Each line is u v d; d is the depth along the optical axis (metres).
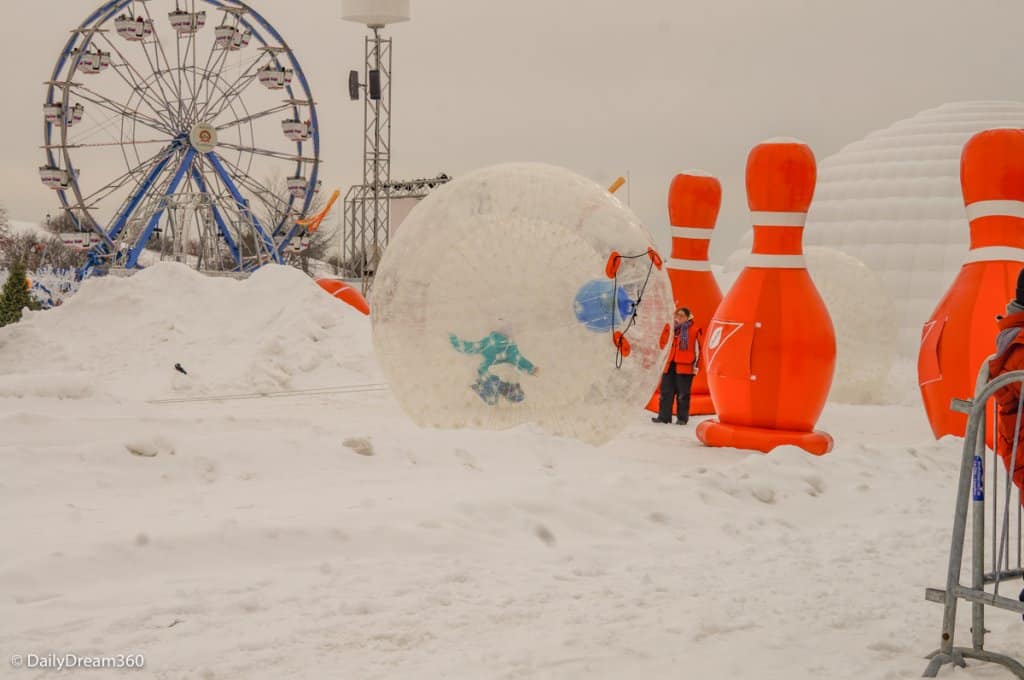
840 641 4.53
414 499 6.90
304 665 4.07
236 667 4.03
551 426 10.80
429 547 5.88
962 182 12.30
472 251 10.70
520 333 10.61
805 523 7.45
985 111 31.09
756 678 4.04
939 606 5.10
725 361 12.05
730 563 5.94
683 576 5.58
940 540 6.71
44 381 11.13
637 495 7.36
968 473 4.27
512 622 4.65
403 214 36.16
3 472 7.11
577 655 4.23
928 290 27.48
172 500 6.84
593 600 5.02
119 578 5.12
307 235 42.91
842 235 28.98
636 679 3.99
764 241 12.16
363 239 32.97
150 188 40.66
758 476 8.31
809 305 11.93
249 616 4.63
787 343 11.74
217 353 17.62
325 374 16.94
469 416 10.88
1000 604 4.07
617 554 6.10
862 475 8.91
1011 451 4.37
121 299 19.59
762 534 6.92
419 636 4.43
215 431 9.57
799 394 11.78
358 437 8.65
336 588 5.05
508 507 6.69
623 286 10.64
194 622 4.52
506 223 10.66
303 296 19.23
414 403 11.12
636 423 13.95
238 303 19.44
